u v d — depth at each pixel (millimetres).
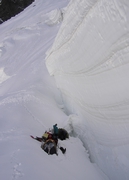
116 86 2900
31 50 14188
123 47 2432
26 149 3377
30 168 2850
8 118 4984
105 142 3736
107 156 3732
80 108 4848
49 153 3701
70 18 3721
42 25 17156
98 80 3391
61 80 5945
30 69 10617
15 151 3266
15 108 5707
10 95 7461
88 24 3033
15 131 4191
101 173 3914
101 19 2633
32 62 11562
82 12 3102
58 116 5566
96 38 2938
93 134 4254
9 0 31156
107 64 2930
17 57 14266
